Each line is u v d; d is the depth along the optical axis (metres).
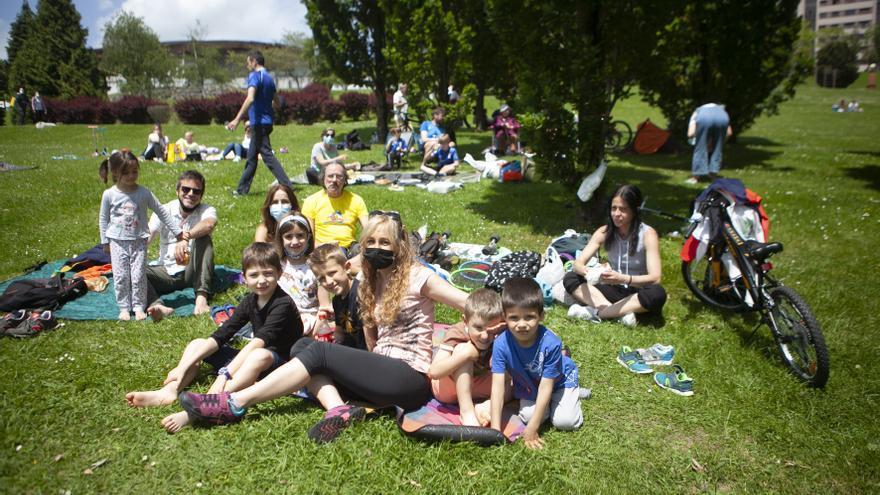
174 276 5.25
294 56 56.00
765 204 9.36
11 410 3.32
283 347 3.67
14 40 48.84
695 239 5.10
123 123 30.34
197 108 28.75
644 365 4.11
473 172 12.15
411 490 2.80
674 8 7.39
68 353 4.09
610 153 16.09
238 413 3.21
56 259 6.34
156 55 43.09
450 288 3.46
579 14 7.44
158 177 10.98
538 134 7.55
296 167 12.60
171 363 4.02
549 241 7.28
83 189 9.72
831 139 19.92
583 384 3.93
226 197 9.02
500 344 3.27
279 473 2.88
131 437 3.16
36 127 26.23
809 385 3.88
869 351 4.36
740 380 3.97
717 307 5.23
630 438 3.31
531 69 7.59
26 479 2.77
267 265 3.56
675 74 14.95
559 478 2.92
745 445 3.29
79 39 41.03
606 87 7.55
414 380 3.34
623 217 4.74
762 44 14.83
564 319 4.98
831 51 58.19
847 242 7.28
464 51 14.39
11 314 4.46
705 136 10.98
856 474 3.03
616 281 4.74
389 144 12.84
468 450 3.05
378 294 3.56
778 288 4.22
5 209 8.27
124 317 4.70
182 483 2.81
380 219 3.48
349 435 3.16
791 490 2.92
